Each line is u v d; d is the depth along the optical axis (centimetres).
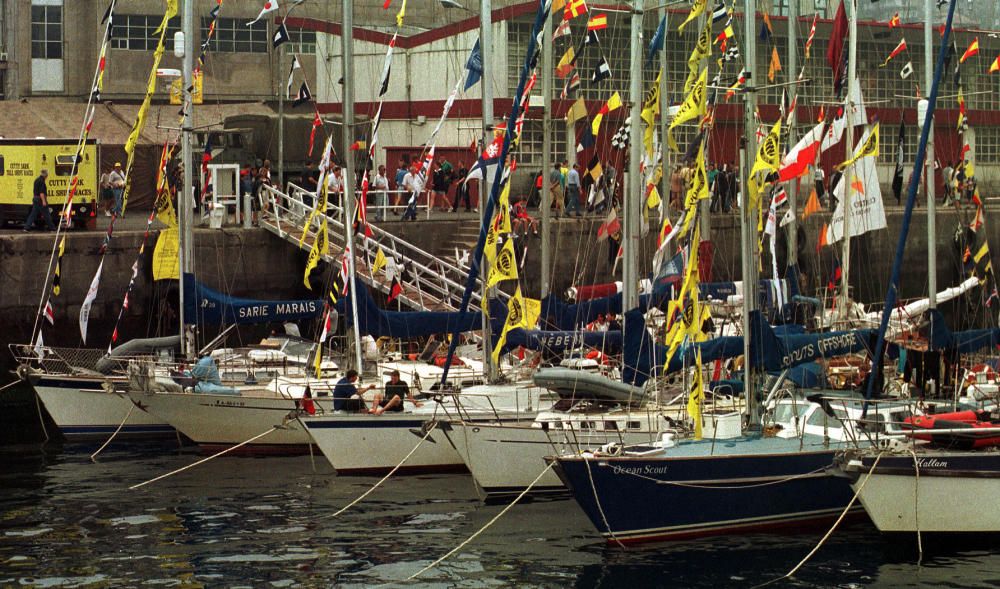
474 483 4850
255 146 8094
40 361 5853
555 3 5466
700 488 4172
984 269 6638
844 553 4050
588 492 4069
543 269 5756
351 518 4434
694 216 4562
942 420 4172
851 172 5769
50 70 9906
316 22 9044
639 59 5475
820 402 4294
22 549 4081
